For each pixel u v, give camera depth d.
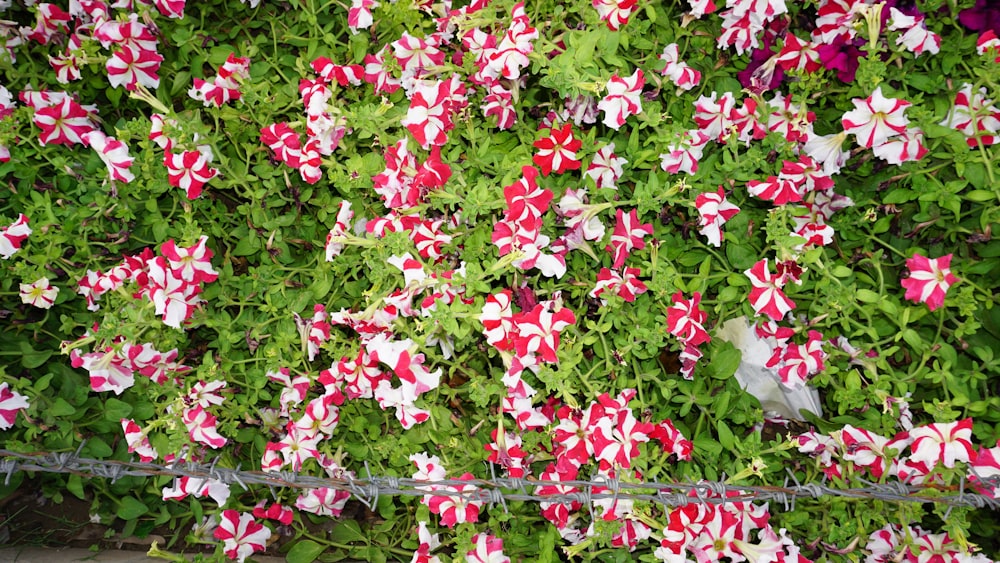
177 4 2.44
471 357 2.50
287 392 2.43
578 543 2.21
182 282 2.27
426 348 2.32
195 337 2.69
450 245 2.28
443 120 2.15
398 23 2.46
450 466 2.37
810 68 2.39
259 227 2.54
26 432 2.39
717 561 2.22
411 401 2.16
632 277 2.22
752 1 2.25
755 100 2.35
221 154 2.48
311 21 2.54
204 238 2.29
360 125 2.21
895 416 2.20
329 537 2.74
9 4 2.52
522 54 2.10
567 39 2.18
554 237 2.31
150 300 2.31
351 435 2.58
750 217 2.47
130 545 2.68
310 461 2.48
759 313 2.30
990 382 2.37
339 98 2.53
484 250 2.31
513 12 2.13
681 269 2.52
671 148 2.23
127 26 2.40
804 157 2.30
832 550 2.25
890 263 2.49
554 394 2.39
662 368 2.47
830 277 2.22
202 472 1.95
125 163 2.38
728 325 2.54
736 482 2.14
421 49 2.33
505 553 2.40
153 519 2.69
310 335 2.40
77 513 2.72
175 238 2.55
